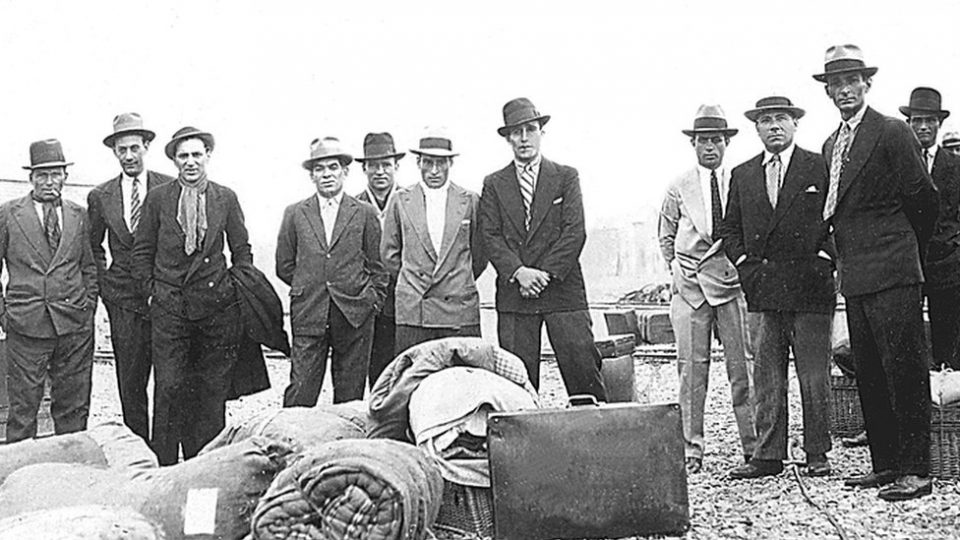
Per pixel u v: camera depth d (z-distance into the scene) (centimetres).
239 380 824
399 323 820
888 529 584
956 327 842
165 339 776
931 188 659
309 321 810
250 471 487
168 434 779
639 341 1845
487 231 785
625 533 573
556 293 771
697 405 789
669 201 814
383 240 842
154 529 470
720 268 781
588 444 572
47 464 540
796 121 751
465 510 578
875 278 659
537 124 784
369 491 432
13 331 839
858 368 687
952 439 705
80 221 852
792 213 734
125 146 832
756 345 752
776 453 740
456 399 582
